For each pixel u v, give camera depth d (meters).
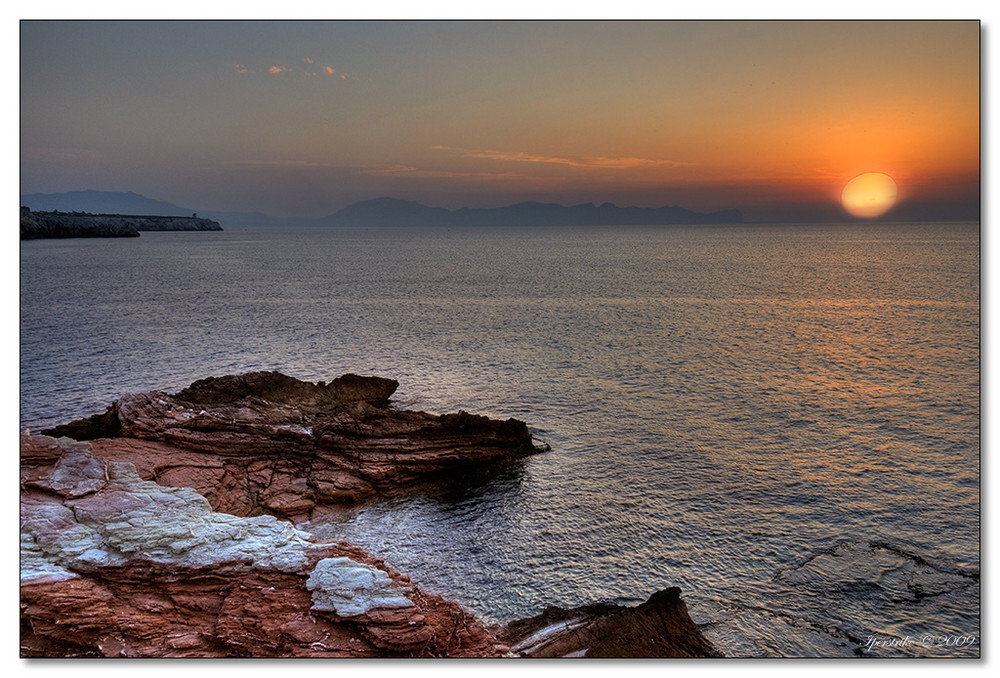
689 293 90.94
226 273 122.62
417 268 139.75
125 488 19.78
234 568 16.34
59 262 135.62
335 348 53.47
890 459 29.28
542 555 22.08
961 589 19.66
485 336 59.00
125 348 52.34
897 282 99.06
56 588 14.65
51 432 27.52
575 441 32.25
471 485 27.31
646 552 22.22
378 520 24.38
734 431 33.31
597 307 77.81
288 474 26.20
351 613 14.82
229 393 32.34
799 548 22.19
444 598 19.66
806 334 59.09
